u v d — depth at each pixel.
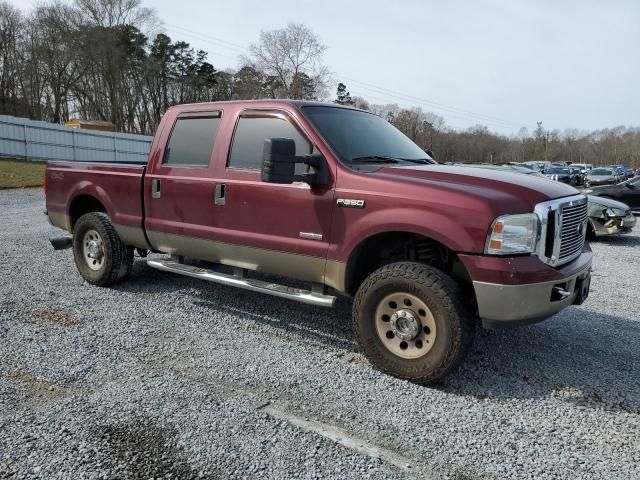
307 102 4.47
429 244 3.88
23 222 10.98
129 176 5.36
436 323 3.48
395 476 2.57
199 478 2.49
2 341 4.16
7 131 25.23
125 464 2.59
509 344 4.48
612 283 6.96
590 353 4.33
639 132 109.69
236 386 3.51
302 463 2.64
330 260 3.94
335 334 4.60
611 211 10.53
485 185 3.59
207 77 63.78
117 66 54.00
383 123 5.14
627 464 2.73
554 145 97.94
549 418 3.20
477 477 2.59
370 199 3.71
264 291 4.34
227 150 4.60
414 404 3.33
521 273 3.29
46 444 2.74
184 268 5.00
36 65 52.91
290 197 4.12
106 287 5.84
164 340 4.32
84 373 3.63
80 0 53.78
